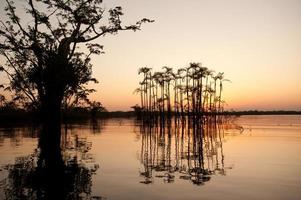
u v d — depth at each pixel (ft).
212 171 61.00
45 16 102.01
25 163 68.54
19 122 248.93
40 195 42.01
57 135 98.43
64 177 53.83
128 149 97.40
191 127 261.44
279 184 49.16
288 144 111.24
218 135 161.58
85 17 105.09
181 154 87.15
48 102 99.19
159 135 162.30
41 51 100.78
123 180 51.98
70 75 103.19
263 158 77.71
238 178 54.03
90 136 149.59
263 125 280.72
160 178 53.83
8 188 45.78
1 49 101.30
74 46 106.11
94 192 43.80
